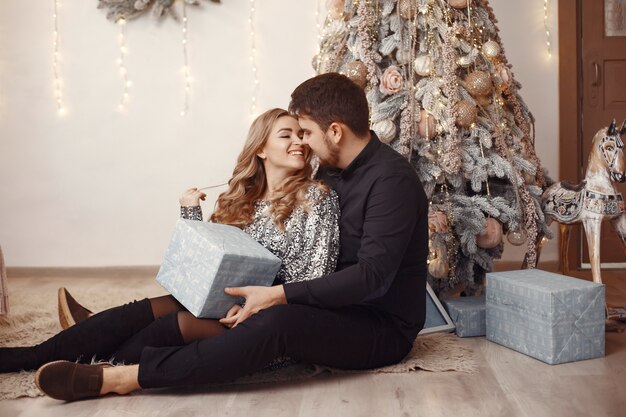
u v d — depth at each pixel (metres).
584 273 3.99
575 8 3.99
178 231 2.12
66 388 1.94
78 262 4.26
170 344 2.06
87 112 4.21
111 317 2.09
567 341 2.30
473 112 2.79
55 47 4.19
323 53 3.05
